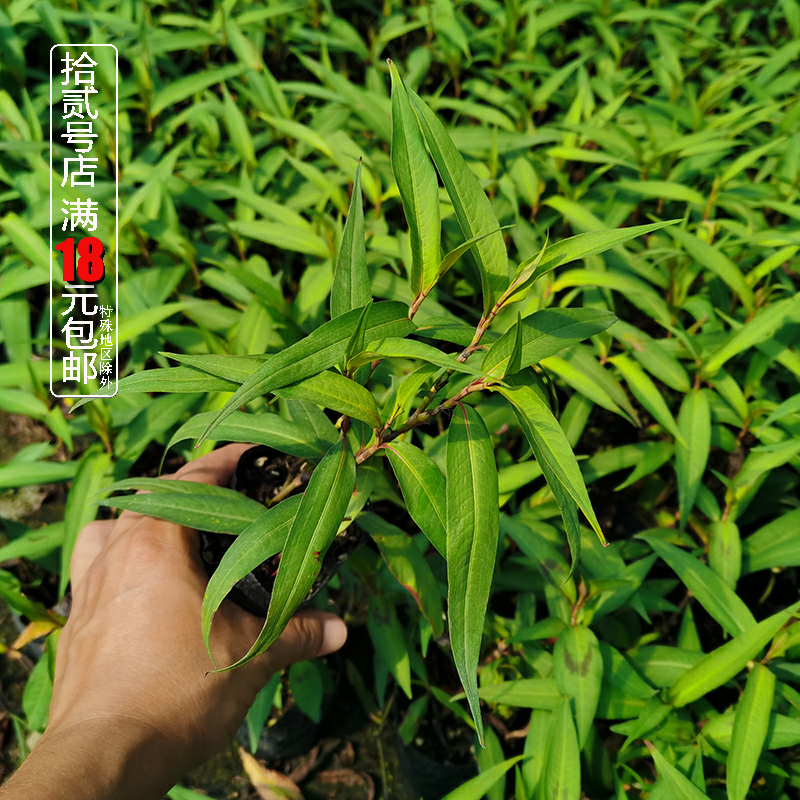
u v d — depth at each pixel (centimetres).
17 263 282
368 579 206
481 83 344
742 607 185
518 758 165
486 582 99
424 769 202
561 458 101
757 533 214
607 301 253
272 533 111
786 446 204
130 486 136
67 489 279
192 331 253
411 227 106
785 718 170
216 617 137
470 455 106
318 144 283
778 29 419
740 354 261
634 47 384
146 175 286
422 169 105
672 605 209
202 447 212
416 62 338
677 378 230
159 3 375
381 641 203
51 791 103
